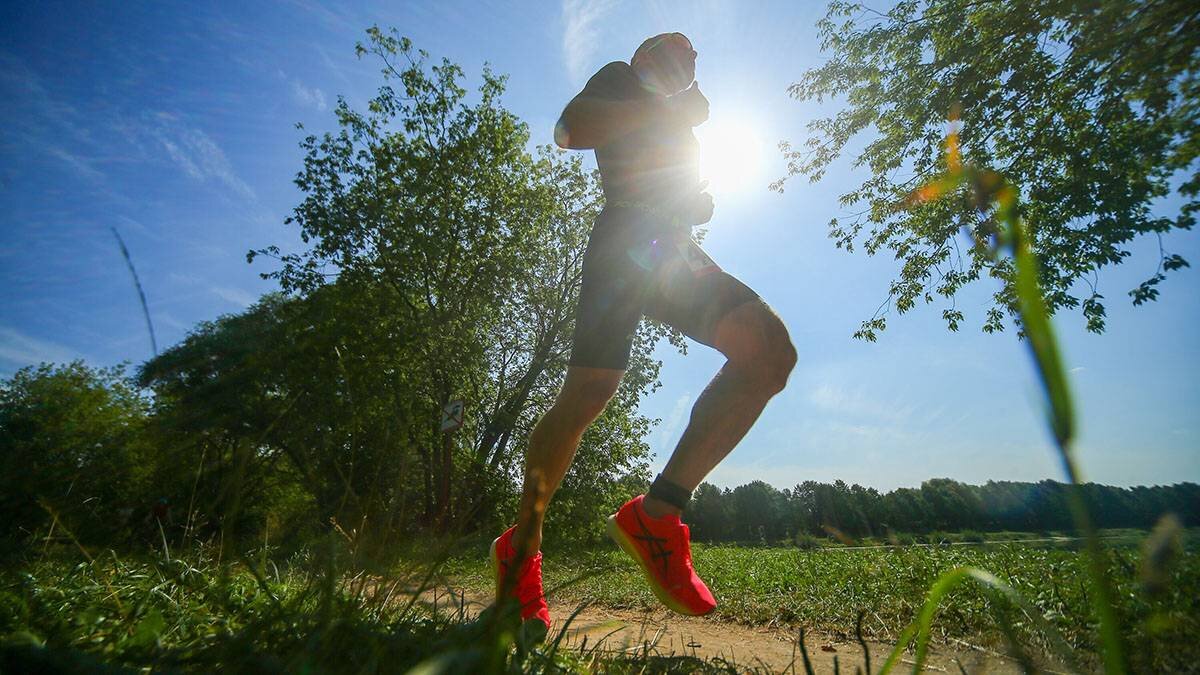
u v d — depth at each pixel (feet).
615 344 7.10
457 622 5.09
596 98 7.65
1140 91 24.23
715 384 7.16
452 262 64.18
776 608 11.75
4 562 6.47
